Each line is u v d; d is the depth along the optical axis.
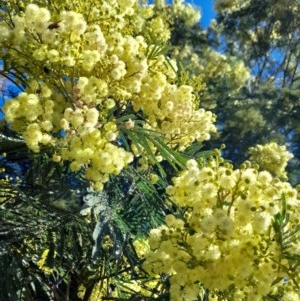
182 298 2.25
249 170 2.20
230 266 2.14
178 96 3.22
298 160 15.78
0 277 2.93
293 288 2.21
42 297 3.83
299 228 2.14
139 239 3.12
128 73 2.98
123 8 3.14
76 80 3.13
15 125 2.73
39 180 3.47
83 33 2.78
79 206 3.18
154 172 3.57
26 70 2.91
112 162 2.60
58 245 3.20
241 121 15.06
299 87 18.72
